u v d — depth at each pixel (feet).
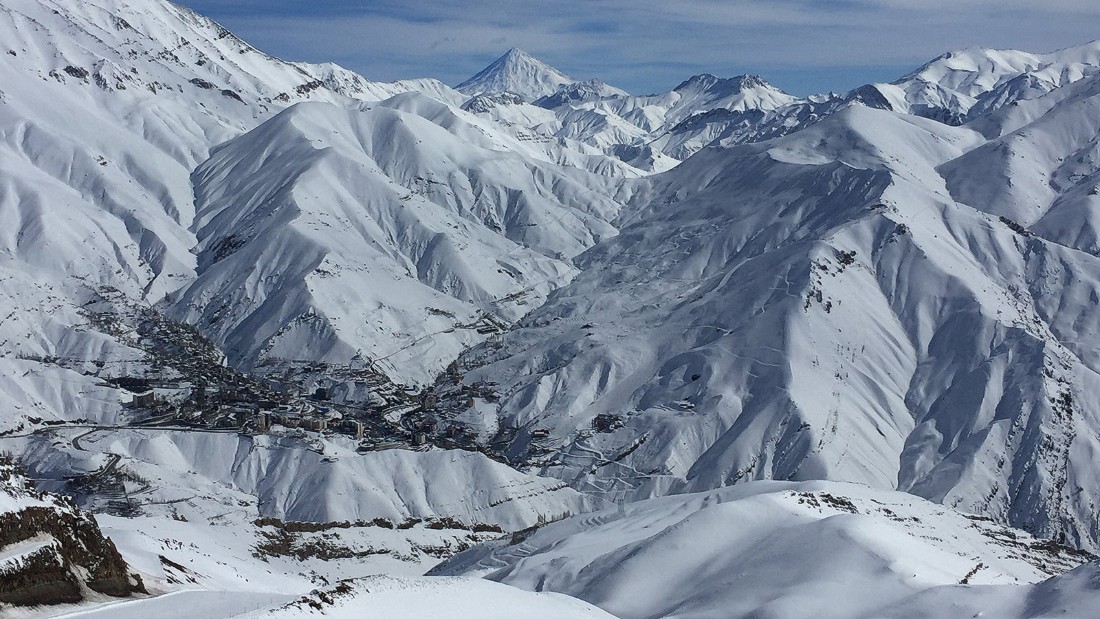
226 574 320.70
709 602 309.22
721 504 373.20
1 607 208.74
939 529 410.93
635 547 362.74
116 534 304.91
